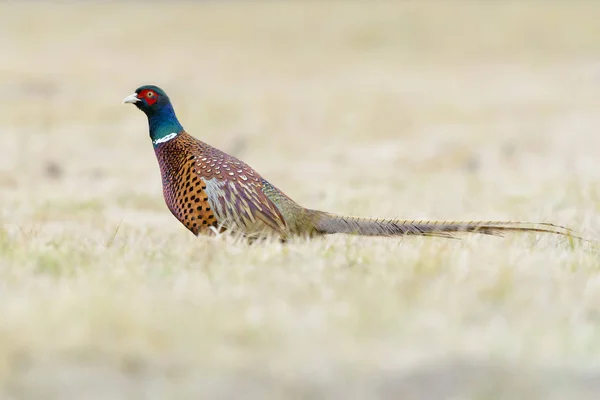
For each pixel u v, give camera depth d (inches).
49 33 3666.3
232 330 419.8
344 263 535.5
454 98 2337.6
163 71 2849.4
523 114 2048.5
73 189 1088.8
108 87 2409.0
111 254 566.6
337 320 435.8
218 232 612.1
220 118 1958.7
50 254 556.7
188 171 625.9
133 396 358.9
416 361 395.2
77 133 1691.7
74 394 360.2
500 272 506.0
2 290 486.9
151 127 641.6
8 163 1316.4
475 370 387.2
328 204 964.0
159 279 505.4
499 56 3235.7
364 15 3961.6
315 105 2196.1
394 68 3029.0
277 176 1247.5
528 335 425.4
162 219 899.4
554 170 1280.8
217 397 360.5
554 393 368.8
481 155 1439.5
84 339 400.5
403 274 507.8
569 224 783.7
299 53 3356.3
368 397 363.9
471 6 4067.4
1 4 4306.1
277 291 478.6
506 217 853.2
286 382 374.0
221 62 3127.5
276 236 618.5
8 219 866.8
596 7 3981.3
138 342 402.6
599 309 466.9
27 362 384.5
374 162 1374.3
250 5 4303.6
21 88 2271.2
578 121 1927.9
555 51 3294.8
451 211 917.2
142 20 4018.2
